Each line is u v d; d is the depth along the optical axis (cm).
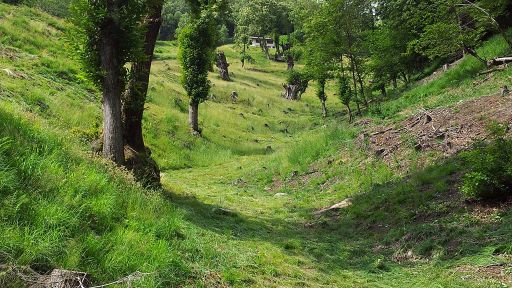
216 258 537
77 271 371
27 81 1593
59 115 1438
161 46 7231
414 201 878
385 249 726
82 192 530
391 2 2992
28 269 356
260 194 1421
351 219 948
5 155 512
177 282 434
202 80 2427
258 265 561
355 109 3675
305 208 1148
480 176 726
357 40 2802
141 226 532
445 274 547
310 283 527
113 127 823
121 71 852
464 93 1605
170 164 1983
